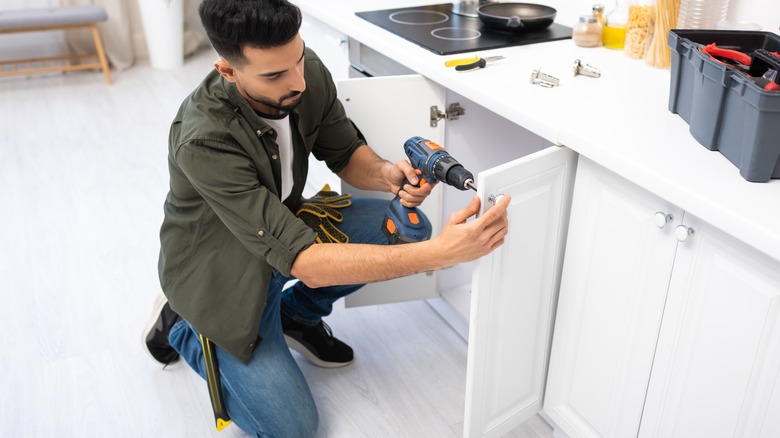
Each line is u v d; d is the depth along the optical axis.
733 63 1.29
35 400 1.92
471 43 1.96
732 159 1.21
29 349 2.11
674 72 1.40
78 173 3.22
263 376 1.65
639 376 1.43
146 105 4.08
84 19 4.25
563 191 1.46
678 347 1.32
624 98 1.54
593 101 1.52
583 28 1.92
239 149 1.42
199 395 1.94
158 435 1.81
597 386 1.55
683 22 1.67
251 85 1.34
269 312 1.75
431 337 2.16
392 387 1.96
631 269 1.37
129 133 3.68
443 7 2.42
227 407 1.74
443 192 2.00
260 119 1.44
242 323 1.60
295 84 1.34
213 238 1.58
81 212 2.88
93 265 2.52
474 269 1.35
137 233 2.73
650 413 1.44
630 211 1.33
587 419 1.62
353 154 1.79
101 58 4.37
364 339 2.16
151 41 4.64
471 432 1.57
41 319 2.24
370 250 1.39
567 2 2.25
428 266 1.35
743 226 1.05
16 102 4.15
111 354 2.10
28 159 3.38
